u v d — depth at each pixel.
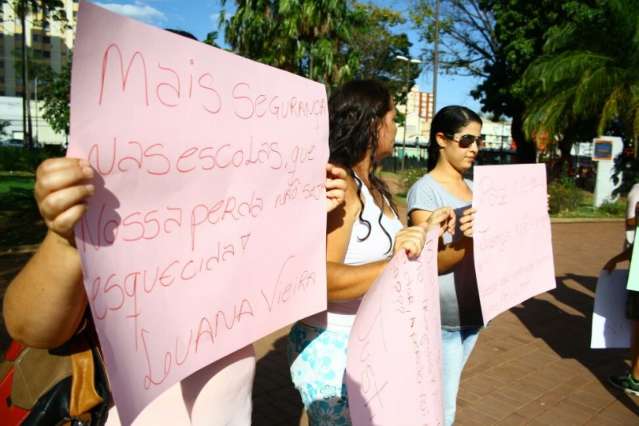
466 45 26.20
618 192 18.45
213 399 1.43
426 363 1.58
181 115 1.14
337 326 1.81
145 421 1.36
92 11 0.91
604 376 4.00
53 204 0.90
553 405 3.50
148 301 1.11
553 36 17.31
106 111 0.98
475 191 2.21
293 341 1.94
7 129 48.22
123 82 1.00
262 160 1.39
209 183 1.23
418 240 1.54
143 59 1.04
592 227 14.02
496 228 2.37
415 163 37.09
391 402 1.48
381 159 2.05
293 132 1.49
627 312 3.58
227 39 12.04
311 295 1.62
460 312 2.40
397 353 1.49
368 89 1.91
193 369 1.22
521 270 2.58
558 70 15.93
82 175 0.93
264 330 1.44
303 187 1.56
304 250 1.58
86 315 1.22
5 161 21.58
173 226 1.16
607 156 17.62
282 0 10.92
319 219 1.63
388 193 2.06
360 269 1.69
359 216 1.83
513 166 2.49
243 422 1.56
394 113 2.00
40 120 49.34
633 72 15.79
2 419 1.32
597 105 16.47
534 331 5.06
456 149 2.46
